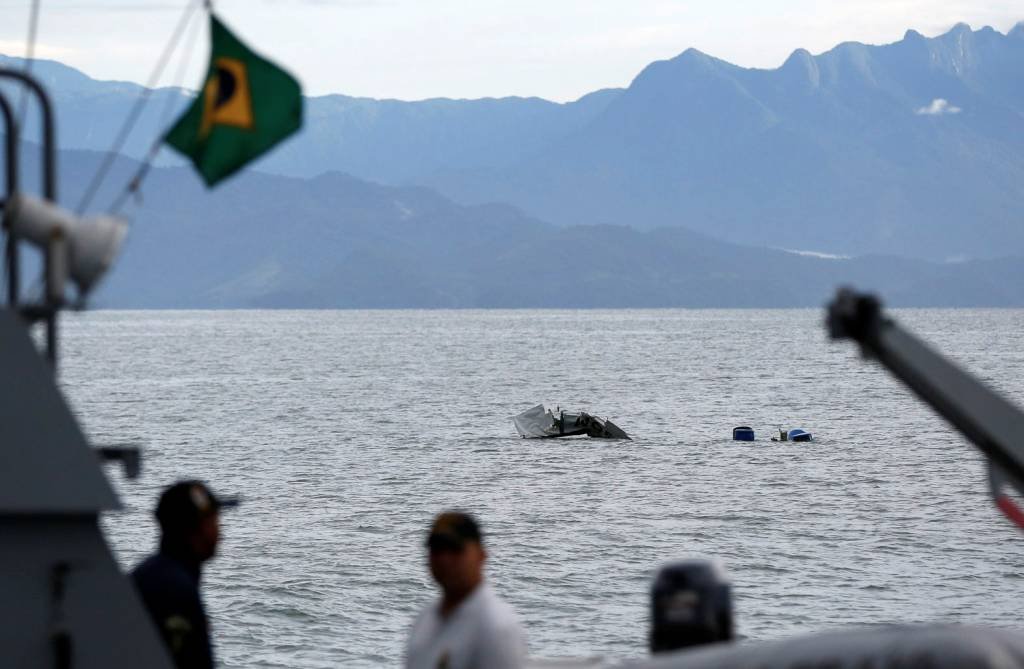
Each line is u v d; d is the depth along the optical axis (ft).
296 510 538.47
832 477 653.71
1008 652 44.91
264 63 57.26
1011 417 50.60
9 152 58.49
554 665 73.26
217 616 345.51
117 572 56.59
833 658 47.21
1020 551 435.12
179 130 57.62
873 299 52.37
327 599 363.56
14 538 55.57
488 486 623.36
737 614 350.64
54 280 54.95
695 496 583.99
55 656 55.72
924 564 416.26
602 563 419.13
